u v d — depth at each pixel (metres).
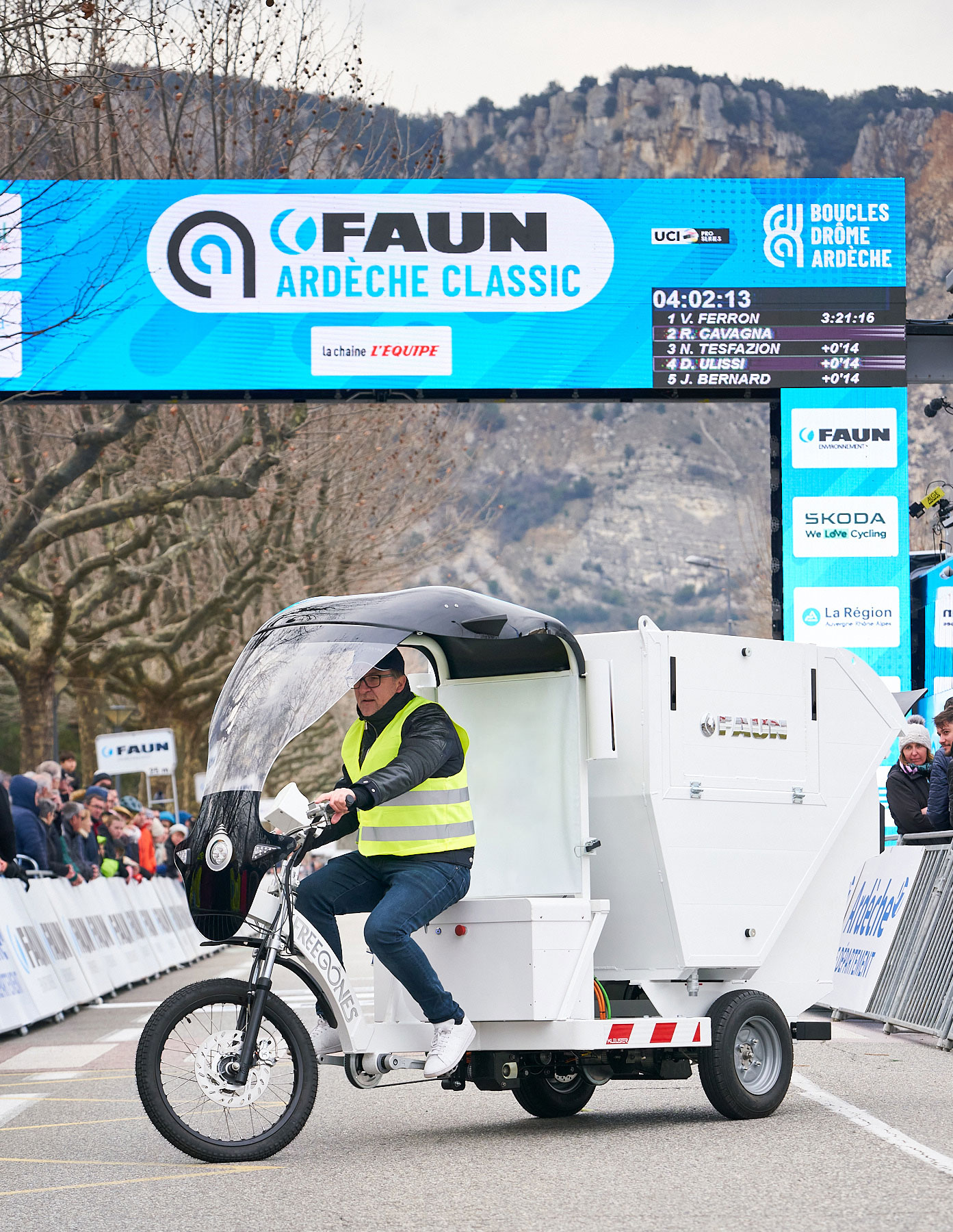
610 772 10.05
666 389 23.02
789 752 10.59
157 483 33.62
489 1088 9.53
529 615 9.36
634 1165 8.11
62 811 21.73
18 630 39.00
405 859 9.05
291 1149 8.94
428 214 22.88
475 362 22.86
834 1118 9.68
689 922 9.94
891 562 23.19
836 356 23.14
